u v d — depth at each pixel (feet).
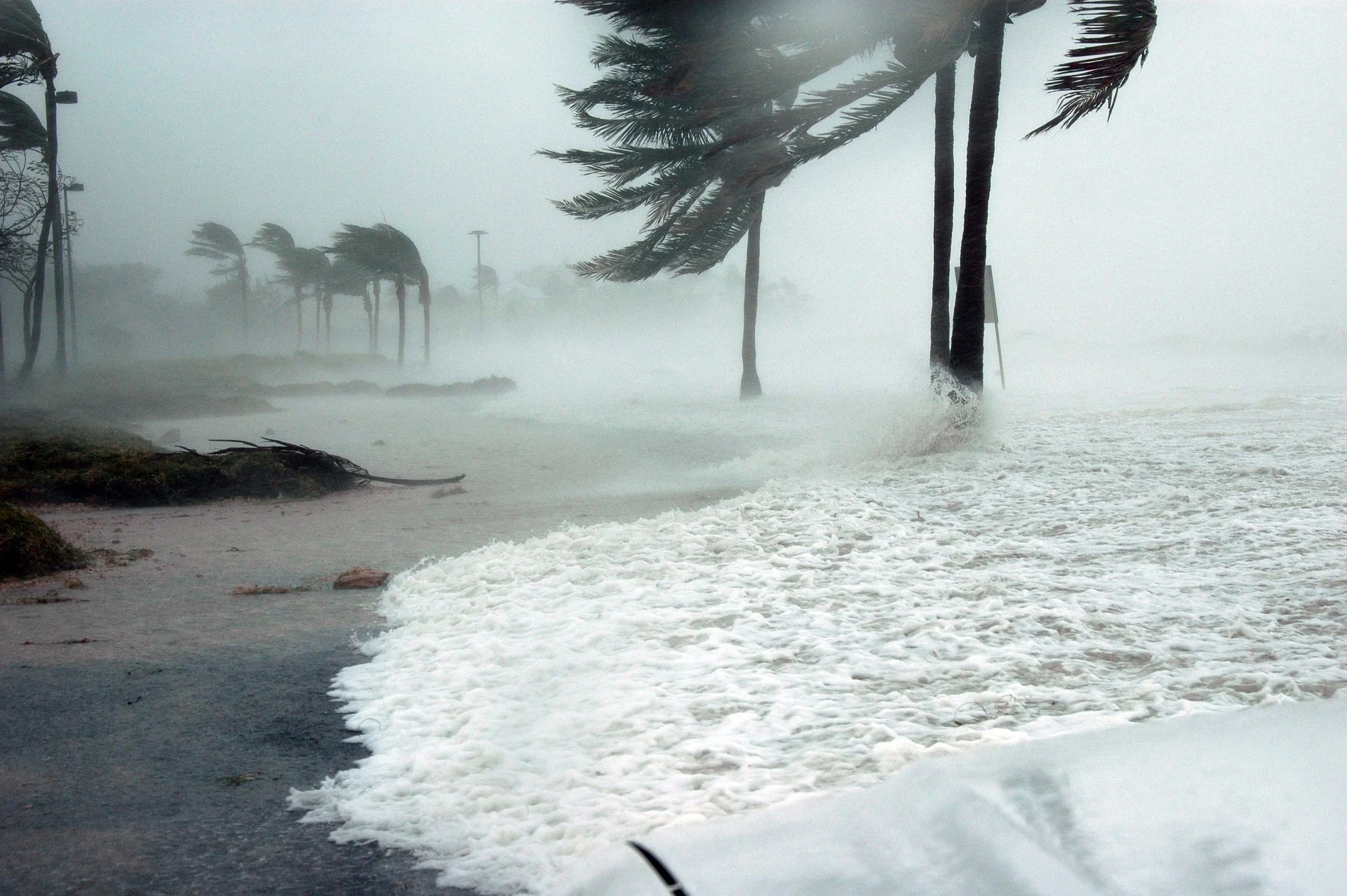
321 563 28.76
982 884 3.25
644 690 14.69
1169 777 3.73
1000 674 14.56
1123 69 33.83
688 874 3.60
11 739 14.40
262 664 18.19
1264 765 3.68
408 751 13.12
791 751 12.08
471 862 9.79
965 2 37.70
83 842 10.80
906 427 39.37
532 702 14.47
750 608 19.29
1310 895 2.92
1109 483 30.40
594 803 10.77
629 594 20.72
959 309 41.88
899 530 25.67
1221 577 19.20
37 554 27.96
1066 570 20.85
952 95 49.88
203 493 45.73
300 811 11.55
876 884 3.37
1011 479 32.32
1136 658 14.98
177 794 12.18
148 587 25.98
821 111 45.73
